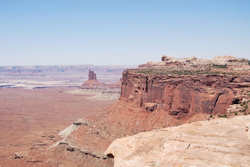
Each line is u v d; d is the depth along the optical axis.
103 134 110.81
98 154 93.19
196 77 92.06
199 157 15.90
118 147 19.77
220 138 17.86
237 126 20.12
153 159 17.17
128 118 114.44
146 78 113.62
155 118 102.88
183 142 17.59
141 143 19.19
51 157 100.31
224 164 14.95
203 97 86.12
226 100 81.12
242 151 15.90
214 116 80.19
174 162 16.11
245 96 79.31
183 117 94.00
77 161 94.44
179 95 96.50
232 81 84.88
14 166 92.69
